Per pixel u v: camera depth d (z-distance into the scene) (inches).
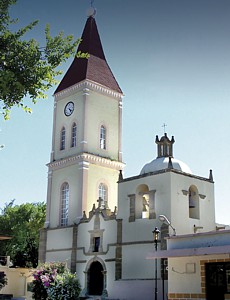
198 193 1441.9
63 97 1937.7
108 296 1414.9
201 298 928.3
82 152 1731.1
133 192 1450.5
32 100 630.5
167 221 1208.2
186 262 975.0
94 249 1534.2
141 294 1305.4
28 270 1847.9
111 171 1825.8
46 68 630.5
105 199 1777.8
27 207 2514.8
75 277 1306.6
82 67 1908.2
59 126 1913.1
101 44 2044.8
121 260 1416.1
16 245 2342.5
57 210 1781.5
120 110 1946.4
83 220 1610.5
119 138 1907.0
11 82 589.9
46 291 1243.2
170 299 984.3
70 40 657.0
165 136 1555.1
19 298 1697.8
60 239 1688.0
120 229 1446.9
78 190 1711.4
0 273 1560.0
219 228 1493.6
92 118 1820.9
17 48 628.1
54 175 1857.8
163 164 1457.9
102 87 1889.8
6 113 623.8
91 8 2111.2
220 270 912.3
